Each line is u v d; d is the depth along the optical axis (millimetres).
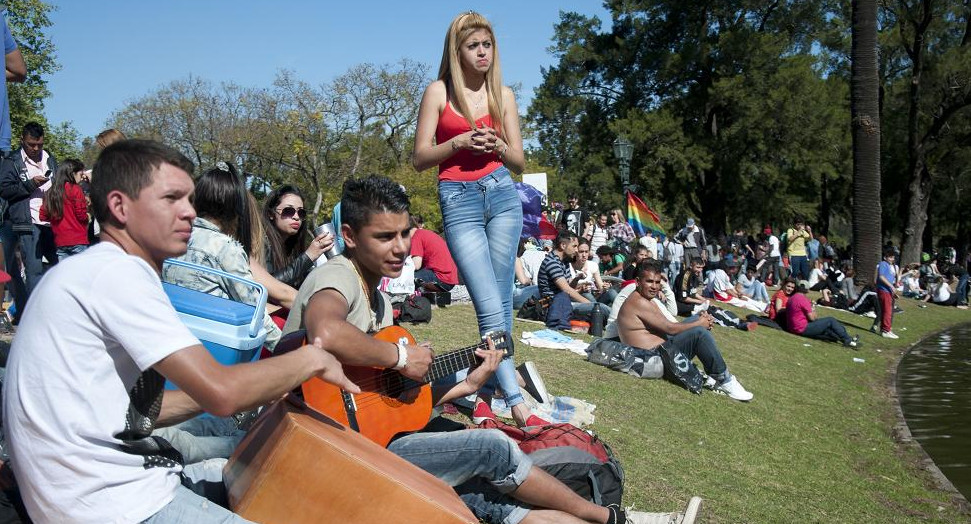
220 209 4832
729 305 20531
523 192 10344
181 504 2686
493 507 3941
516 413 5371
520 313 12328
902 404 12242
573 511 3949
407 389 3961
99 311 2521
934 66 38125
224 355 3568
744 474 6910
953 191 48406
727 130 43219
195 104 43312
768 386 11422
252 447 3160
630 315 9766
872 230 23844
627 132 43688
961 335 22359
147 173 2715
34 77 36938
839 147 45281
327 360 2971
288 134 40594
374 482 3012
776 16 45250
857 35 23672
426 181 36344
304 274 6395
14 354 2557
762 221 46938
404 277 10148
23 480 2564
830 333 17500
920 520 6801
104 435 2564
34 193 8617
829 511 6445
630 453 6504
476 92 5039
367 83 39969
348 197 3861
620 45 46938
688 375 9312
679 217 52594
